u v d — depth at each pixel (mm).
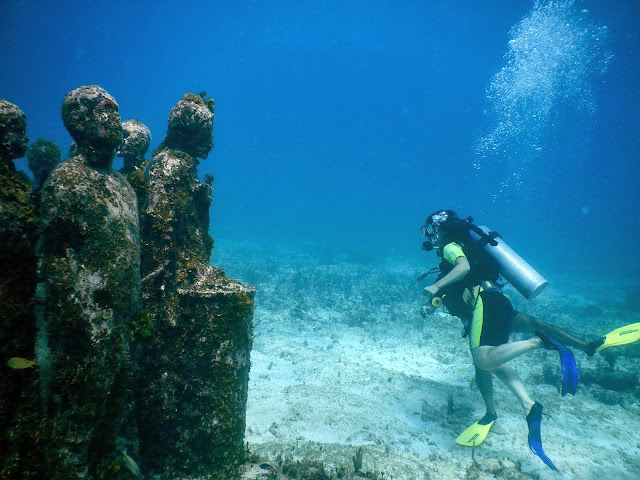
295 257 24625
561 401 6289
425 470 3664
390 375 6711
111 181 2164
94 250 1939
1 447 1504
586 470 4238
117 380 2043
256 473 2740
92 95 2146
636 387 6816
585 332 10680
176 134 2906
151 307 2434
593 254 41969
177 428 2477
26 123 2375
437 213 4566
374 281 16625
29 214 1663
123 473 2121
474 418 5438
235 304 2539
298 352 7664
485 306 3988
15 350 1569
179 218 2615
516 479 3889
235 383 2582
